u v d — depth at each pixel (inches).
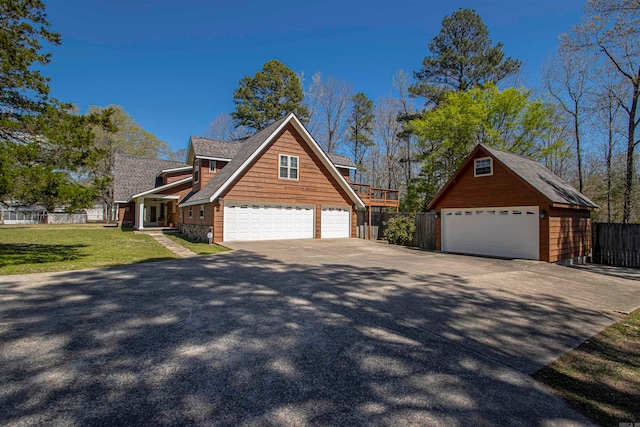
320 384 108.7
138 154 1441.9
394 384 111.7
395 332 159.9
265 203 575.2
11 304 179.6
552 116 790.5
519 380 121.8
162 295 202.1
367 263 367.6
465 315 194.4
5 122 351.3
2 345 128.8
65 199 358.9
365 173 1438.2
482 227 504.4
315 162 636.1
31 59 398.0
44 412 88.0
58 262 323.3
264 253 409.4
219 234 528.1
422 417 93.4
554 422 96.8
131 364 116.5
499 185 478.9
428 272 325.1
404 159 1219.9
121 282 233.1
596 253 520.4
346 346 140.3
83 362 116.8
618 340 173.0
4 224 1186.0
